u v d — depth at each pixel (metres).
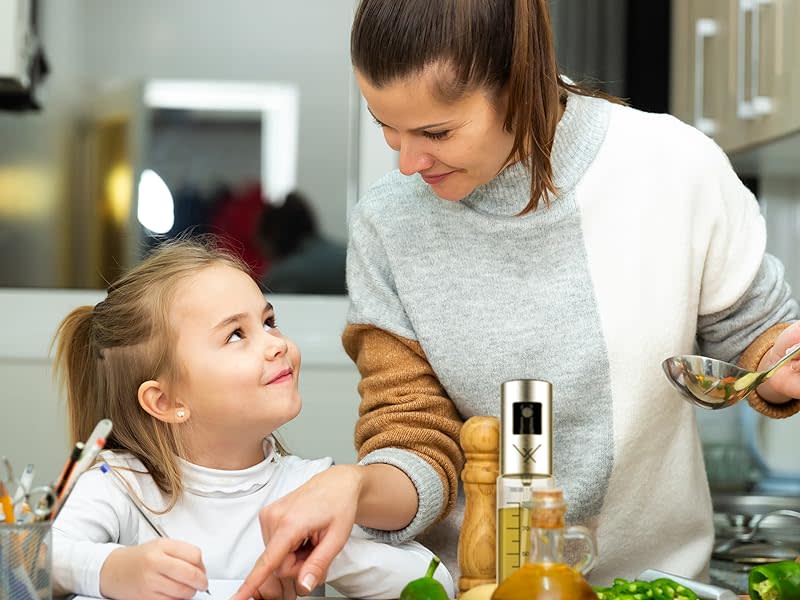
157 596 1.09
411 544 1.27
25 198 2.67
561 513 0.93
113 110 2.68
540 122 1.21
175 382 1.36
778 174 2.88
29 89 2.65
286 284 2.71
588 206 1.32
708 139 1.36
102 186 2.68
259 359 1.35
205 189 2.70
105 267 2.69
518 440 1.05
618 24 2.81
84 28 2.66
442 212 1.35
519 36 1.14
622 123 1.34
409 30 1.10
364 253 1.41
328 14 2.71
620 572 1.40
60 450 2.60
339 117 2.71
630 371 1.32
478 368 1.34
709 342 1.43
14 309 2.63
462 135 1.15
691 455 1.39
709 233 1.34
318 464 1.46
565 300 1.32
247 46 2.70
